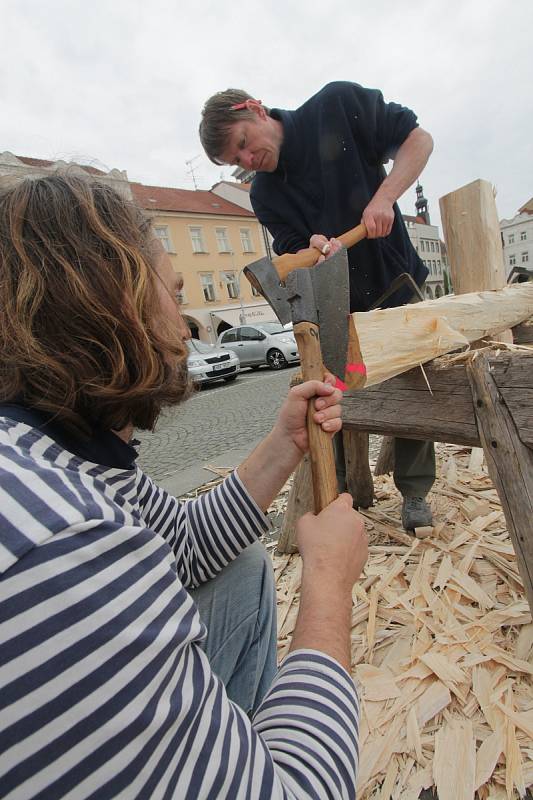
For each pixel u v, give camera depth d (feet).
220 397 25.35
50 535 1.33
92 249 1.76
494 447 3.59
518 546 3.59
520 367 3.37
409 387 4.24
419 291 4.99
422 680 4.12
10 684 1.21
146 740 1.34
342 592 2.27
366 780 3.39
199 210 82.48
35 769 1.22
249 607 3.35
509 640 4.37
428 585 5.40
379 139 6.42
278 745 1.73
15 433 1.68
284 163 6.74
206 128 6.44
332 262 3.23
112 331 1.75
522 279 6.55
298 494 6.48
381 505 7.89
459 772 3.26
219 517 3.48
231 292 86.33
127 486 2.24
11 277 1.72
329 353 3.26
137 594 1.47
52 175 2.00
